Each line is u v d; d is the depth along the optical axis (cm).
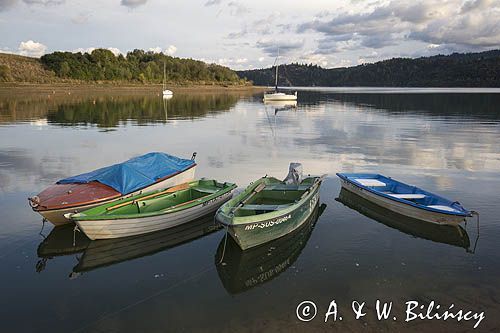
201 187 1398
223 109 5488
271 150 2377
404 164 1988
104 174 1280
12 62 10088
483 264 957
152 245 1095
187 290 855
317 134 3033
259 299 813
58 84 9588
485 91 12338
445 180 1683
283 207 1102
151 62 12775
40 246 1059
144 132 3120
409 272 920
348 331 699
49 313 770
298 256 1012
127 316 758
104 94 8512
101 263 982
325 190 1570
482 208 1335
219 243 1112
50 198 1147
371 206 1391
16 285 873
